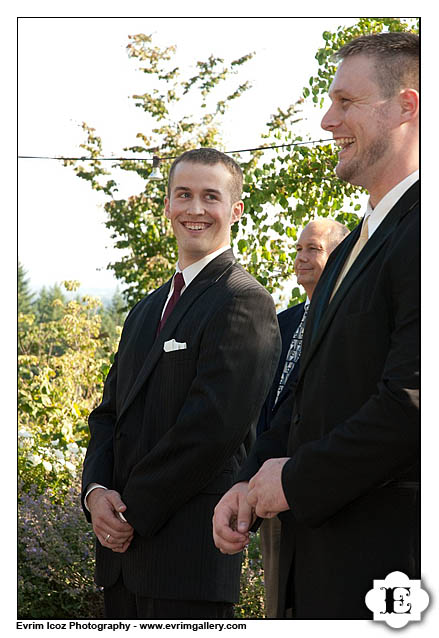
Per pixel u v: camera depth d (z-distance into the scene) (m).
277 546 3.37
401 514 1.87
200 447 2.64
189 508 2.69
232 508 2.15
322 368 1.96
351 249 2.15
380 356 1.87
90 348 8.89
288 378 3.44
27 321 11.59
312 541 1.96
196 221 2.98
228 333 2.74
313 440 1.97
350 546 1.88
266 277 5.95
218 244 3.01
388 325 1.88
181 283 3.01
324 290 2.15
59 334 9.76
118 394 3.03
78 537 4.62
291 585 2.04
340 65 2.08
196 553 2.67
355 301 1.92
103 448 3.01
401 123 2.01
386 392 1.78
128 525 2.72
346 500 1.83
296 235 5.91
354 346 1.90
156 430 2.77
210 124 8.09
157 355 2.83
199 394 2.69
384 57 2.02
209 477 2.67
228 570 2.73
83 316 9.58
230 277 2.91
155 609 2.70
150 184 7.80
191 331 2.80
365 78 2.02
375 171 2.04
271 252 6.05
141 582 2.70
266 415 3.52
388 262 1.88
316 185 5.90
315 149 5.91
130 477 2.74
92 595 4.55
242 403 2.70
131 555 2.75
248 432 2.73
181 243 3.01
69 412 6.30
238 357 2.72
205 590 2.67
